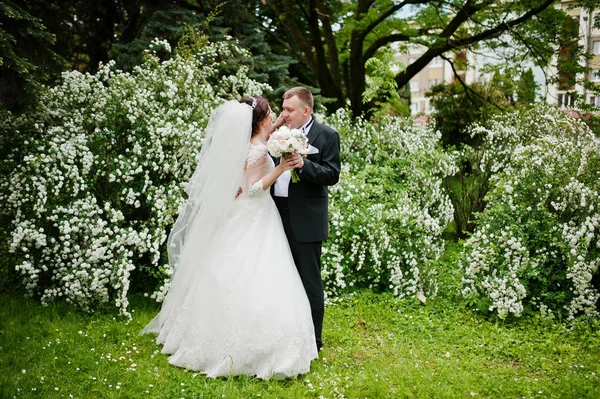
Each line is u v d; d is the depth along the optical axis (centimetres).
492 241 480
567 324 436
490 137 669
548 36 977
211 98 492
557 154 517
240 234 342
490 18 1011
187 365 329
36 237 403
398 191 582
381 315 441
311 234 352
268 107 363
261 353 319
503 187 507
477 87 1223
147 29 684
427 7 1073
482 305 452
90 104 482
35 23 443
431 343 396
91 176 445
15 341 355
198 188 364
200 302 334
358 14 1084
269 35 1009
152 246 447
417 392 315
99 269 399
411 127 715
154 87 473
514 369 359
